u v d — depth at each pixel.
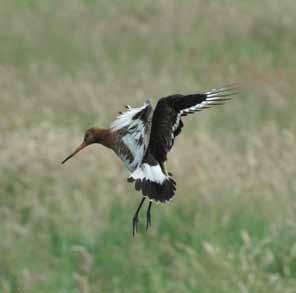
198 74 24.64
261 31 29.42
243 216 13.55
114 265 12.38
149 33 28.61
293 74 24.88
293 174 15.07
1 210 13.80
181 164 15.02
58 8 31.58
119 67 24.70
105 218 13.68
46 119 18.84
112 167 15.33
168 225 13.46
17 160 15.24
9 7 31.20
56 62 25.02
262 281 11.92
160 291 11.57
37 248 12.70
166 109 7.04
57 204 13.88
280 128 19.56
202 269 11.84
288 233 13.13
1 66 23.78
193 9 31.61
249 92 23.02
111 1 32.50
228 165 15.24
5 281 11.80
